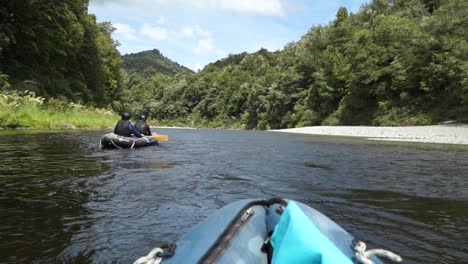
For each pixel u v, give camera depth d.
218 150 10.87
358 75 33.56
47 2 26.30
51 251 2.86
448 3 31.61
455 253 2.88
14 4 23.92
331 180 5.87
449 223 3.63
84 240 3.09
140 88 124.56
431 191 5.10
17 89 21.31
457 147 12.70
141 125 12.76
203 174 6.29
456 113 25.89
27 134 14.37
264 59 101.56
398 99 31.91
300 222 1.57
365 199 4.60
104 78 40.88
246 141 15.59
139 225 3.49
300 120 45.91
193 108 93.00
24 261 2.67
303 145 13.36
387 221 3.68
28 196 4.51
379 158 9.06
